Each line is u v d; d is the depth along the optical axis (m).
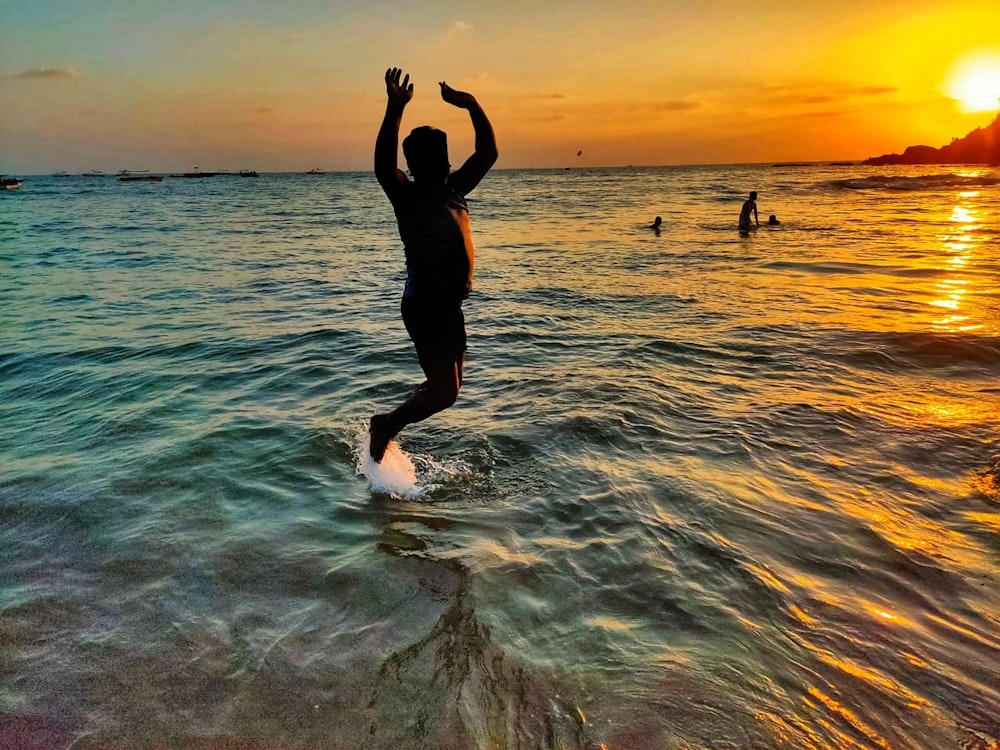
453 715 2.06
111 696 2.11
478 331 7.52
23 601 2.59
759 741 1.99
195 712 2.05
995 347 6.37
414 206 3.32
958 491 3.66
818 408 4.91
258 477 3.77
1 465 3.89
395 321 8.01
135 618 2.50
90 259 14.70
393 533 3.19
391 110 3.23
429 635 2.44
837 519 3.34
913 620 2.58
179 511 3.36
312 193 71.19
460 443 4.29
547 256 15.21
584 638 2.44
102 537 3.10
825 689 2.21
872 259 13.23
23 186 105.94
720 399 5.15
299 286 10.91
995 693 2.21
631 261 14.07
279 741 1.96
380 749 1.93
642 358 6.32
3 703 2.06
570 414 4.74
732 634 2.47
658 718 2.06
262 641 2.39
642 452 4.14
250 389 5.38
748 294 9.77
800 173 111.56
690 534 3.18
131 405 4.97
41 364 6.08
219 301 9.48
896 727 2.06
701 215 28.47
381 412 4.82
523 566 2.89
